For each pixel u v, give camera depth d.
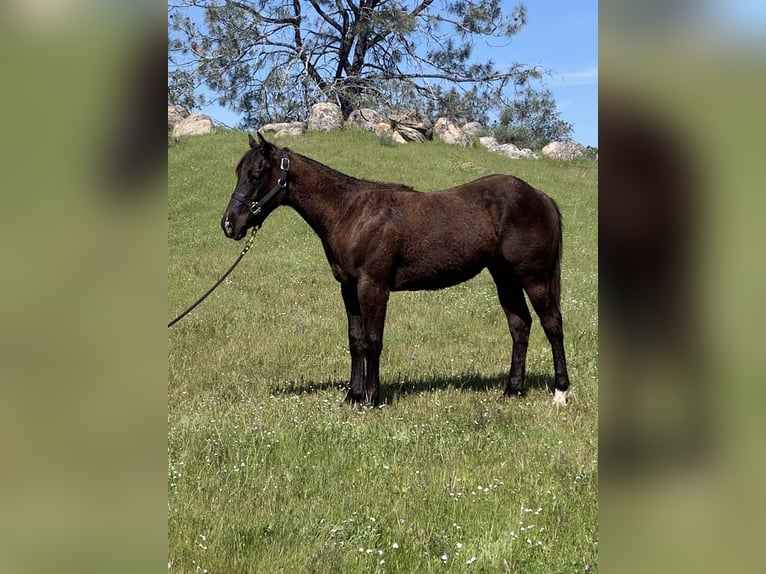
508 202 7.31
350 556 4.00
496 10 39.41
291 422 6.51
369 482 5.14
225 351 9.71
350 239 7.20
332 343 10.22
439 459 5.62
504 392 7.71
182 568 3.80
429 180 27.11
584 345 9.86
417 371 8.77
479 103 42.31
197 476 5.17
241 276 15.44
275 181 7.21
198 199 24.53
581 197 26.72
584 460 5.46
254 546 4.13
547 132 54.75
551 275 7.48
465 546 4.12
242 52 41.28
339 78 43.47
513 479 5.17
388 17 38.62
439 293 13.70
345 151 31.16
